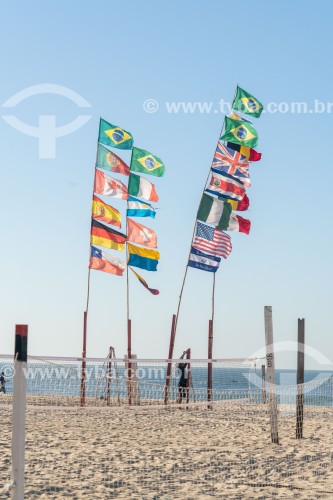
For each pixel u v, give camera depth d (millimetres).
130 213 20484
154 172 20719
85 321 19406
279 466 10500
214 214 20562
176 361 14789
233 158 21156
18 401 6863
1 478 9086
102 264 19891
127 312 20109
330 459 11102
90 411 17688
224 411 18516
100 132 20422
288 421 16516
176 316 20094
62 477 9438
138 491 8773
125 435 13562
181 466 10445
